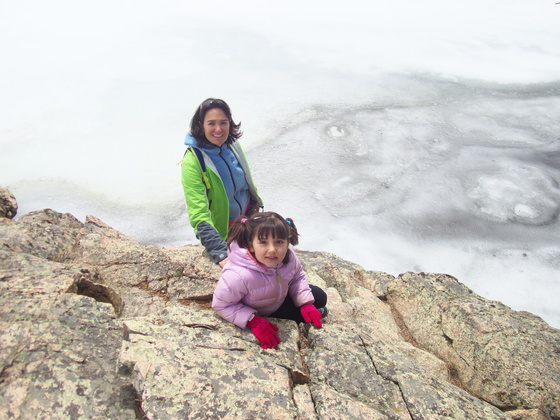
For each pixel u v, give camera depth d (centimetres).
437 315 371
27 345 227
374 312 379
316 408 226
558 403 295
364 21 1658
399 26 1623
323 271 421
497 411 255
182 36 1438
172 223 733
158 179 823
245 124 988
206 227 323
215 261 332
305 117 1027
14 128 935
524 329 341
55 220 401
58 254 337
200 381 221
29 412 199
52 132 934
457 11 1833
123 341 234
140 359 225
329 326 301
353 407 229
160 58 1279
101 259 344
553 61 1384
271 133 967
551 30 1658
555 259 711
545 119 1077
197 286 324
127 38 1410
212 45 1378
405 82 1211
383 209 789
